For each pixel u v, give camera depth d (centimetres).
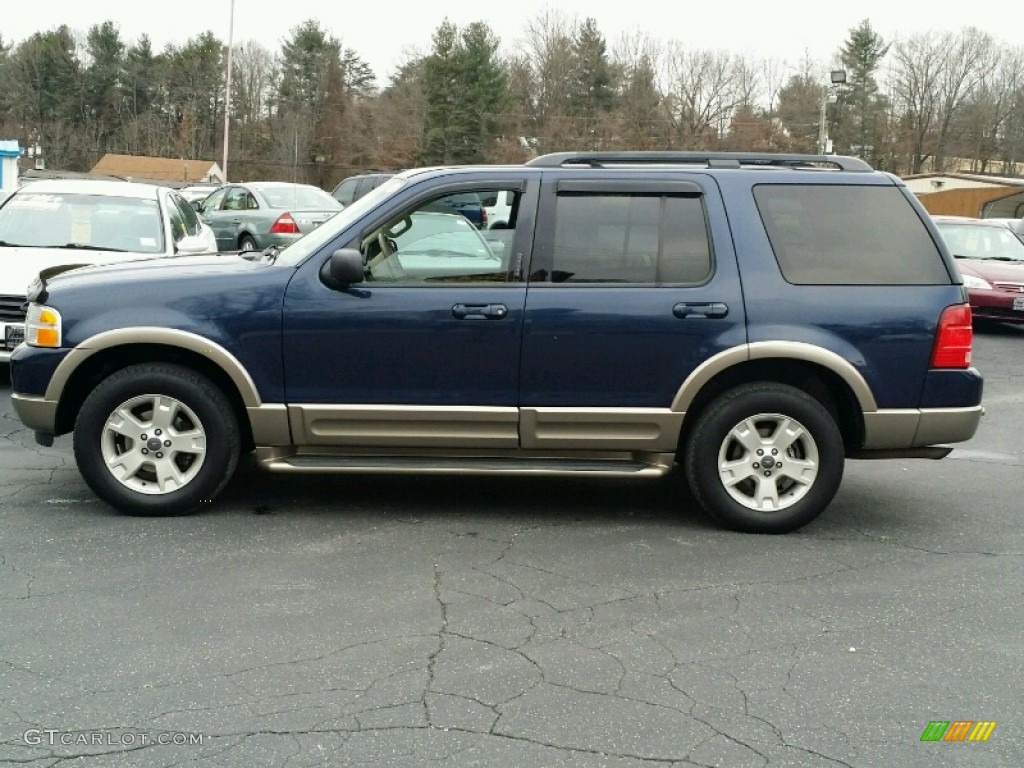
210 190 3206
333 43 7056
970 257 1694
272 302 576
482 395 580
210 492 595
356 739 363
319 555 543
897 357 575
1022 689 412
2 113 7388
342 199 2169
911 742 370
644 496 670
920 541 593
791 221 585
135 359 602
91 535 565
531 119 6138
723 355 572
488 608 478
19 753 352
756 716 385
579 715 382
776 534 593
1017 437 888
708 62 6306
